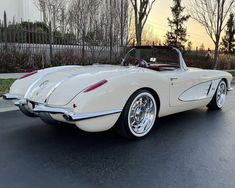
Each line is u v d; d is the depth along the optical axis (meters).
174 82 4.19
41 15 16.39
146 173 2.82
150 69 4.32
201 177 2.76
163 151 3.39
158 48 4.82
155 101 3.97
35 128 4.16
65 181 2.62
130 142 3.68
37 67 10.64
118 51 13.59
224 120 4.84
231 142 3.75
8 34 10.31
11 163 2.98
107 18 14.23
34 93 3.61
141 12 10.12
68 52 11.88
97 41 13.20
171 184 2.61
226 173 2.85
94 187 2.53
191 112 5.39
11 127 4.19
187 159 3.18
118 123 3.60
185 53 19.38
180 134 4.04
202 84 4.89
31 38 10.88
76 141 3.67
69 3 15.05
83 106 3.11
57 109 3.18
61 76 3.73
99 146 3.51
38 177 2.69
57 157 3.16
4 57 9.99
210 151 3.42
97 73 3.58
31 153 3.25
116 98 3.36
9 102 5.66
